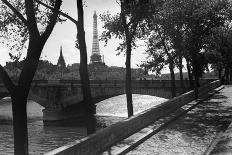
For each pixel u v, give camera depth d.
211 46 55.12
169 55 43.34
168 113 28.17
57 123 89.50
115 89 85.00
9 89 16.20
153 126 22.27
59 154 11.48
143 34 31.89
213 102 38.59
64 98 92.69
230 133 16.91
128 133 19.19
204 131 21.61
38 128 80.25
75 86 92.00
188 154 16.25
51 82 93.06
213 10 42.03
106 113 99.00
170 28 39.91
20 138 16.23
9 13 18.00
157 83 76.81
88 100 19.69
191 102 36.97
